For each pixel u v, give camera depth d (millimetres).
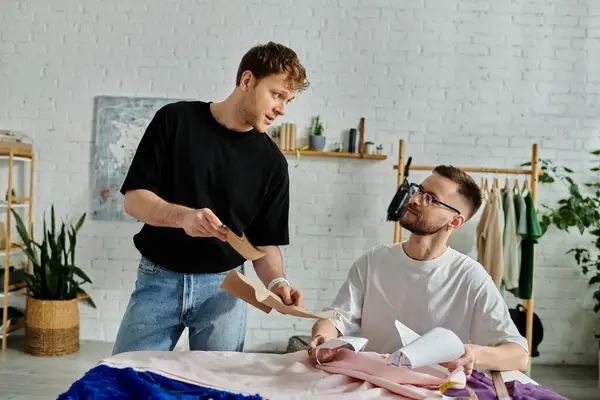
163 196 1677
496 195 3463
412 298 1684
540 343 4004
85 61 4012
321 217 4027
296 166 4020
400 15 4000
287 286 1692
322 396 1208
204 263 1670
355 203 4020
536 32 4000
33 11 3998
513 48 4004
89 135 4031
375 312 1725
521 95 4012
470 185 1665
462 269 1665
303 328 4020
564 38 3998
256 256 1366
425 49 4004
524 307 3734
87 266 4027
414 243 1692
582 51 3998
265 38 3996
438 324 1661
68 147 4027
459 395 1269
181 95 4012
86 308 4023
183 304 1685
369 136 4012
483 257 3494
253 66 1556
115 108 3984
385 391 1253
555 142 4012
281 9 3986
